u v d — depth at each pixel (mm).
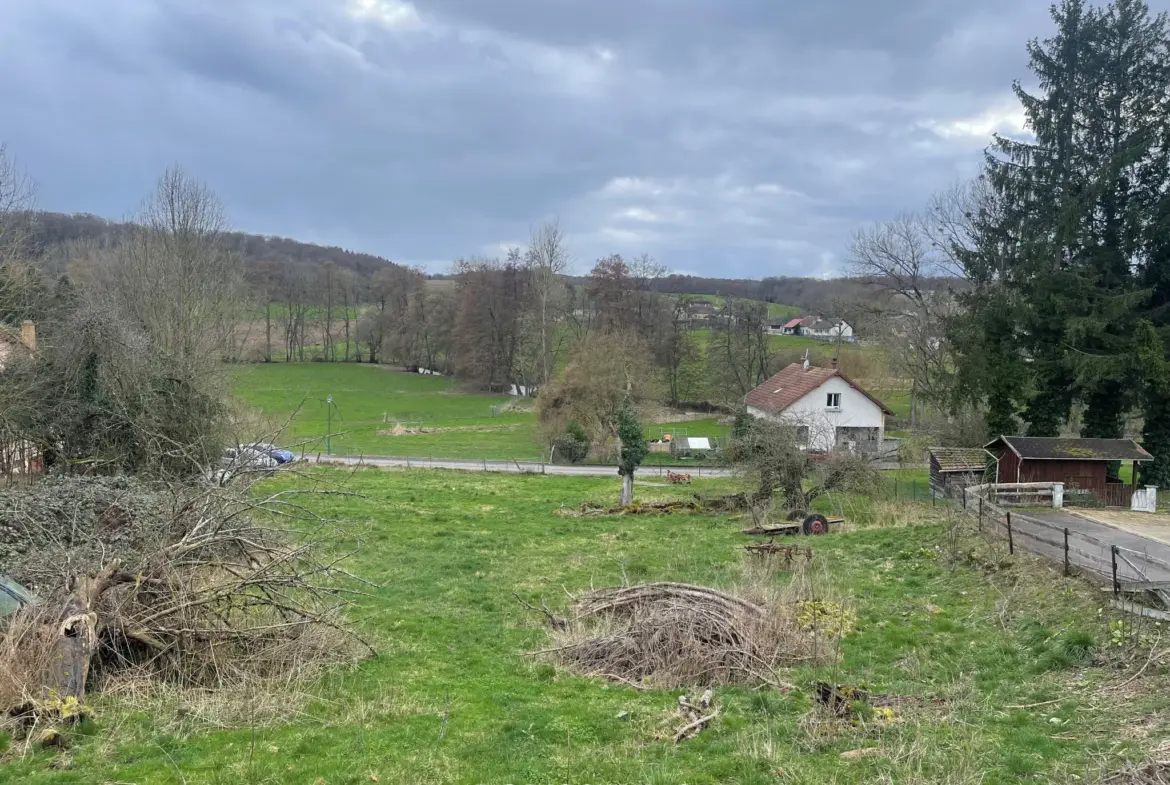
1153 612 10992
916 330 45312
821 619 12836
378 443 54719
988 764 7504
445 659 11664
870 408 49094
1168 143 31109
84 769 7125
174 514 10711
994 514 18391
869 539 21094
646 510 28844
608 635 11805
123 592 9562
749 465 27578
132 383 23062
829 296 72062
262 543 11531
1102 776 7059
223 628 9930
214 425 24828
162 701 8773
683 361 75688
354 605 14102
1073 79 33125
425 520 26062
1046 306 31812
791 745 8117
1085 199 31078
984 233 37312
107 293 32938
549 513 28438
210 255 35969
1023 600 13586
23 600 9484
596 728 8766
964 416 38000
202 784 6934
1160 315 31531
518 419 68000
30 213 27594
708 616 11547
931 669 11000
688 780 7273
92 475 21594
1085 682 9836
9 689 7977
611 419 48531
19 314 27234
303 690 9617
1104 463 27156
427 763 7629
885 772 7246
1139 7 31828
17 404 21516
